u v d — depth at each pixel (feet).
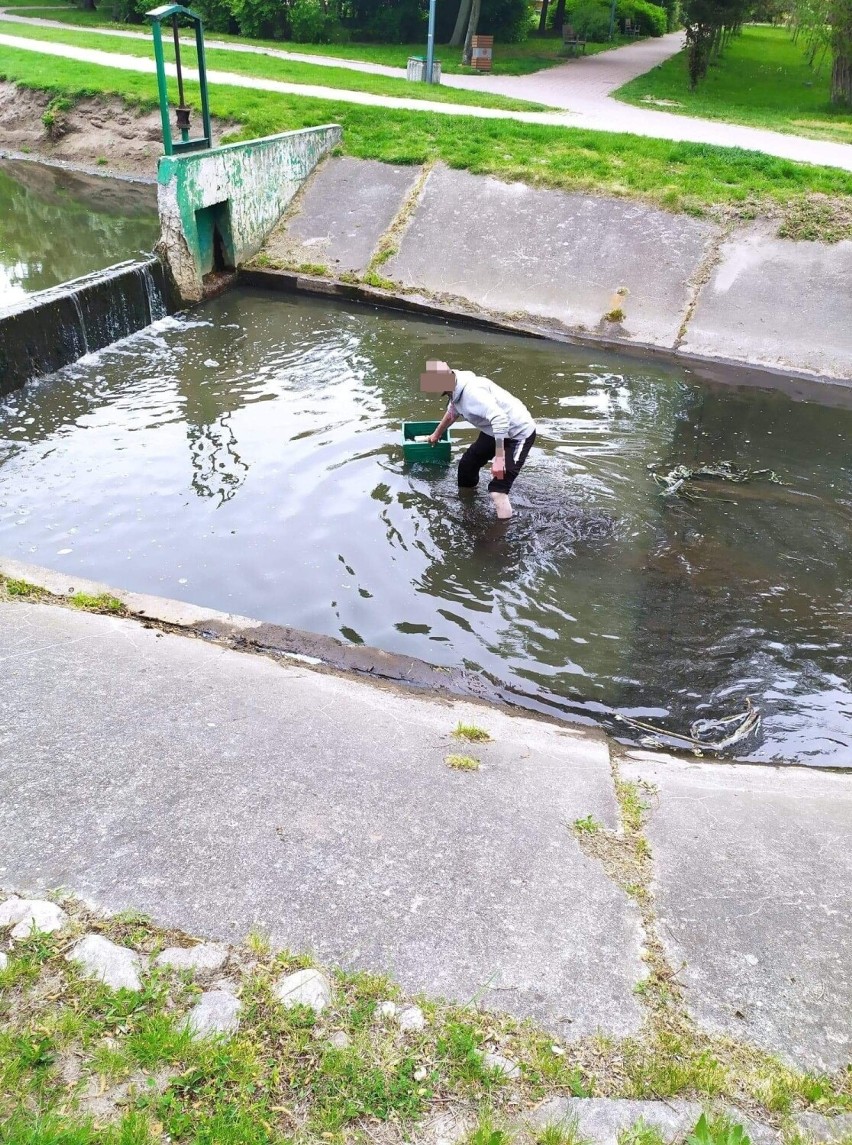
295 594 18.44
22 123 59.82
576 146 44.60
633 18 128.47
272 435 25.50
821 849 11.71
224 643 15.81
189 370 30.45
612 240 37.88
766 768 14.03
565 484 23.38
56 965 8.68
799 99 71.10
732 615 18.54
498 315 36.32
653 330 34.94
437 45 94.73
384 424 26.32
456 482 22.88
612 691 16.17
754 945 9.93
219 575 18.95
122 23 94.79
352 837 10.76
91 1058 7.80
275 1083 7.77
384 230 41.11
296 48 84.17
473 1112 7.72
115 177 55.21
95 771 11.36
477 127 48.01
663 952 9.71
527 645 17.28
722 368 33.17
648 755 14.23
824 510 23.02
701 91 72.74
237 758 11.93
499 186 41.11
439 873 10.39
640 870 10.91
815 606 19.01
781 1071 8.45
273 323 35.60
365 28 94.94
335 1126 7.48
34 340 28.86
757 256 36.19
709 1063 8.41
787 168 40.96
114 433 25.50
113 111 57.57
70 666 13.69
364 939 9.38
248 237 40.34
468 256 38.93
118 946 8.92
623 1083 8.14
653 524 21.77
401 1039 8.31
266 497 22.09
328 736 12.79
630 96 67.62
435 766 12.44
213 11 92.17
